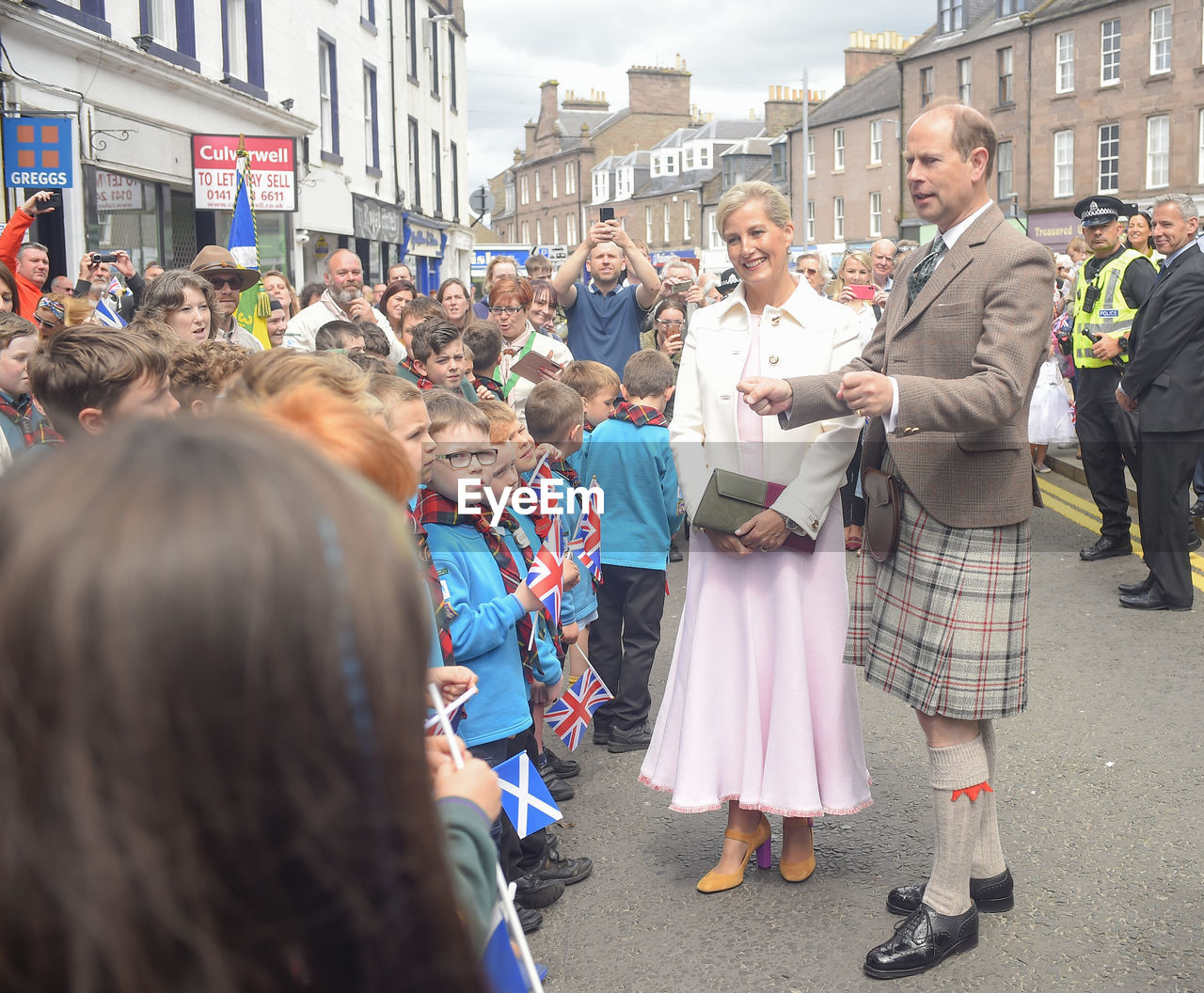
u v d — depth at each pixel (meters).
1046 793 3.94
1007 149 39.75
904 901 3.17
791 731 3.25
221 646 0.59
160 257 13.56
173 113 13.68
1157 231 6.16
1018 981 2.80
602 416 5.05
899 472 2.93
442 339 5.09
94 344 2.47
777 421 3.32
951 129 2.88
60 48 10.78
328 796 0.62
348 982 0.67
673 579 7.32
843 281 9.02
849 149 48.81
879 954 2.87
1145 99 34.25
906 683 2.95
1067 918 3.10
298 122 17.95
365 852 0.65
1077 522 8.55
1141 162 34.62
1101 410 7.25
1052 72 37.38
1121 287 7.05
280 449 0.66
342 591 0.63
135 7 12.62
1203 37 32.44
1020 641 2.92
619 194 78.00
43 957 0.60
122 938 0.59
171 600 0.58
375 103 23.98
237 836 0.61
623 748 4.64
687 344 3.53
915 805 3.92
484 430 2.89
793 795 3.24
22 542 0.59
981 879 3.13
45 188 9.65
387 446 1.43
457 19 33.41
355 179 22.34
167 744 0.59
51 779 0.59
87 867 0.59
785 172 53.50
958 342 2.89
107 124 11.83
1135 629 5.86
